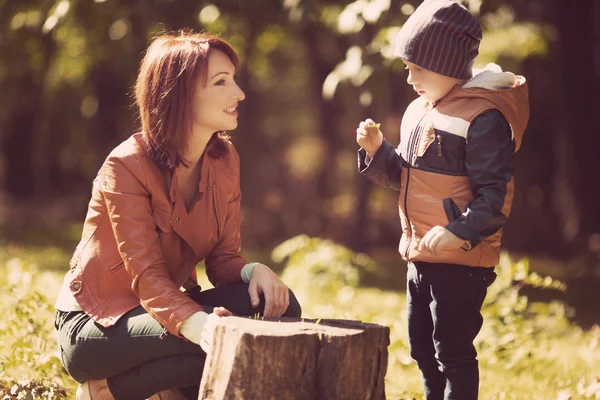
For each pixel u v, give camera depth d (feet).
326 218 68.64
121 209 11.70
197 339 11.03
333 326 10.43
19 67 45.24
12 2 34.99
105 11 31.68
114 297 12.03
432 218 11.58
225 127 12.01
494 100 11.37
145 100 11.91
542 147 59.98
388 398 15.44
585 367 19.85
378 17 23.41
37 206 76.59
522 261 20.31
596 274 36.19
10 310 18.79
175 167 12.02
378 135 12.39
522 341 19.84
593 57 43.34
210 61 11.82
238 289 12.45
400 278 36.70
